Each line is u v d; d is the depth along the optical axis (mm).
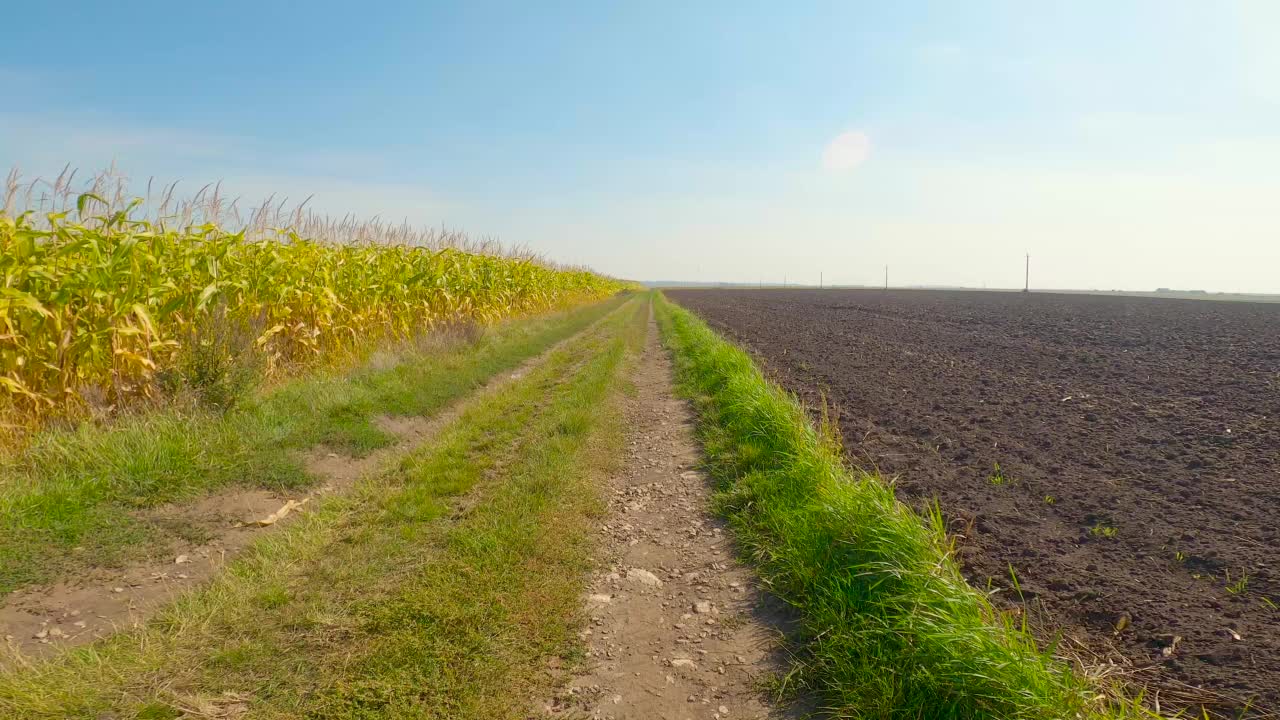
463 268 15906
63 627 3344
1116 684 2816
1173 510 4855
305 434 6512
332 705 2793
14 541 3996
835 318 30578
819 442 6152
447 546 4324
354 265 11188
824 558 4078
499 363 12031
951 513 4961
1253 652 3020
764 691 3068
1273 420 7477
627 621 3684
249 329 7969
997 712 2619
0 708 2648
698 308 41406
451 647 3219
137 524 4469
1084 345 16562
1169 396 9234
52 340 5836
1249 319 25000
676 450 7270
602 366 11977
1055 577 3863
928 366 13156
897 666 2971
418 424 7703
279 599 3570
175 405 6141
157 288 6660
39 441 5160
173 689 2857
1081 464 6145
